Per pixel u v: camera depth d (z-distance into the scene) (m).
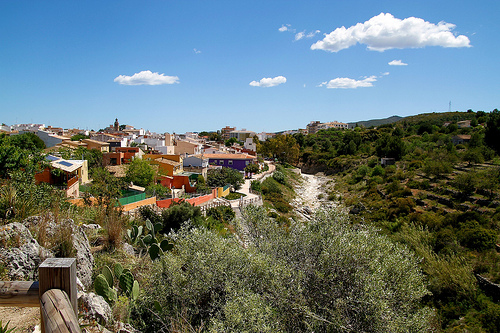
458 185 37.25
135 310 7.51
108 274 7.84
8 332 4.12
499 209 29.77
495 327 15.34
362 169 67.94
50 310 2.32
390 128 126.12
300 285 8.41
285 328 7.73
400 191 42.59
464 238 23.91
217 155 74.62
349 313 7.96
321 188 71.50
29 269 6.64
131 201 27.33
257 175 68.75
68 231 8.37
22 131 87.38
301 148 126.19
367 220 35.06
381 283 8.02
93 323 5.61
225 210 32.12
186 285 8.30
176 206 21.72
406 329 7.84
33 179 13.51
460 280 18.81
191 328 6.83
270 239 11.39
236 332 6.52
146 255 11.76
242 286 8.20
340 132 155.25
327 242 9.54
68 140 76.00
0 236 6.75
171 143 79.06
